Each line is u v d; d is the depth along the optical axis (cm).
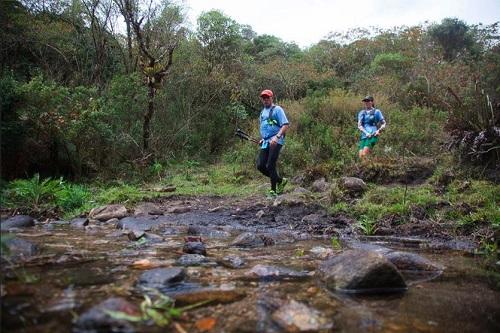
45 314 189
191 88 1341
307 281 271
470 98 861
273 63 1736
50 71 1255
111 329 176
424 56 1897
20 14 1230
